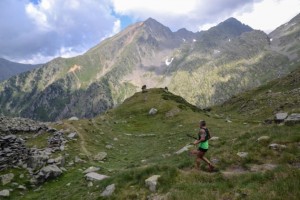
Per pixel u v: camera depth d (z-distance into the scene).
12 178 33.06
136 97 120.12
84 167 37.00
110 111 108.69
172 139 51.47
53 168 34.47
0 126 51.03
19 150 38.81
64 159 38.44
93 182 27.03
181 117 78.00
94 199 20.86
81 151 43.25
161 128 70.94
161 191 18.16
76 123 58.16
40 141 46.44
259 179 16.05
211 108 161.38
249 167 19.55
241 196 14.82
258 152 21.00
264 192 14.28
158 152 42.16
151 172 21.03
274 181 15.00
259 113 87.19
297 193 13.48
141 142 55.84
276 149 20.72
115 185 21.09
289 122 26.80
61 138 46.69
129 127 76.62
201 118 74.56
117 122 83.88
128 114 96.00
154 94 118.81
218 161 21.59
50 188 31.02
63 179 33.25
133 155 43.91
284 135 22.53
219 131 51.81
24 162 36.81
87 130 55.53
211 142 33.84
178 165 22.14
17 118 61.38
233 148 23.20
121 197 19.19
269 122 33.62
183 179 18.73
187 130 59.62
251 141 23.31
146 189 19.20
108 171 32.41
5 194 29.53
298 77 140.88
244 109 108.56
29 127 53.53
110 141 54.16
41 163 36.19
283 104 82.38
